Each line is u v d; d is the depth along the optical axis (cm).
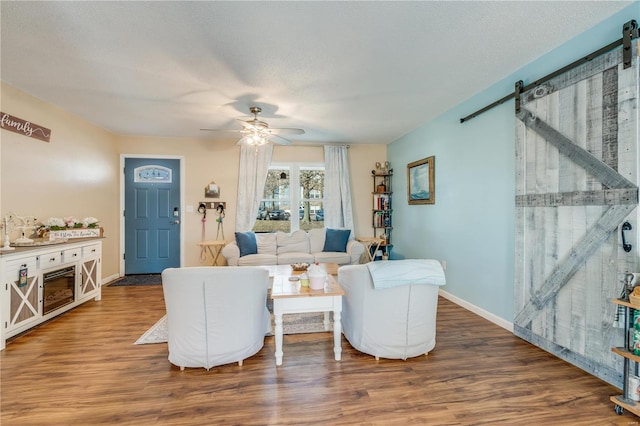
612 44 189
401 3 179
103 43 221
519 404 177
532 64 252
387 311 223
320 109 365
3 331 245
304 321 308
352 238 542
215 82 287
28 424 161
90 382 199
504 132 283
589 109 204
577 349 214
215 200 522
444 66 260
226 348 213
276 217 553
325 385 196
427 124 421
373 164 570
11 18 191
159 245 511
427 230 426
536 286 246
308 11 186
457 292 359
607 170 193
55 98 326
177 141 512
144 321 305
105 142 456
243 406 175
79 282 338
